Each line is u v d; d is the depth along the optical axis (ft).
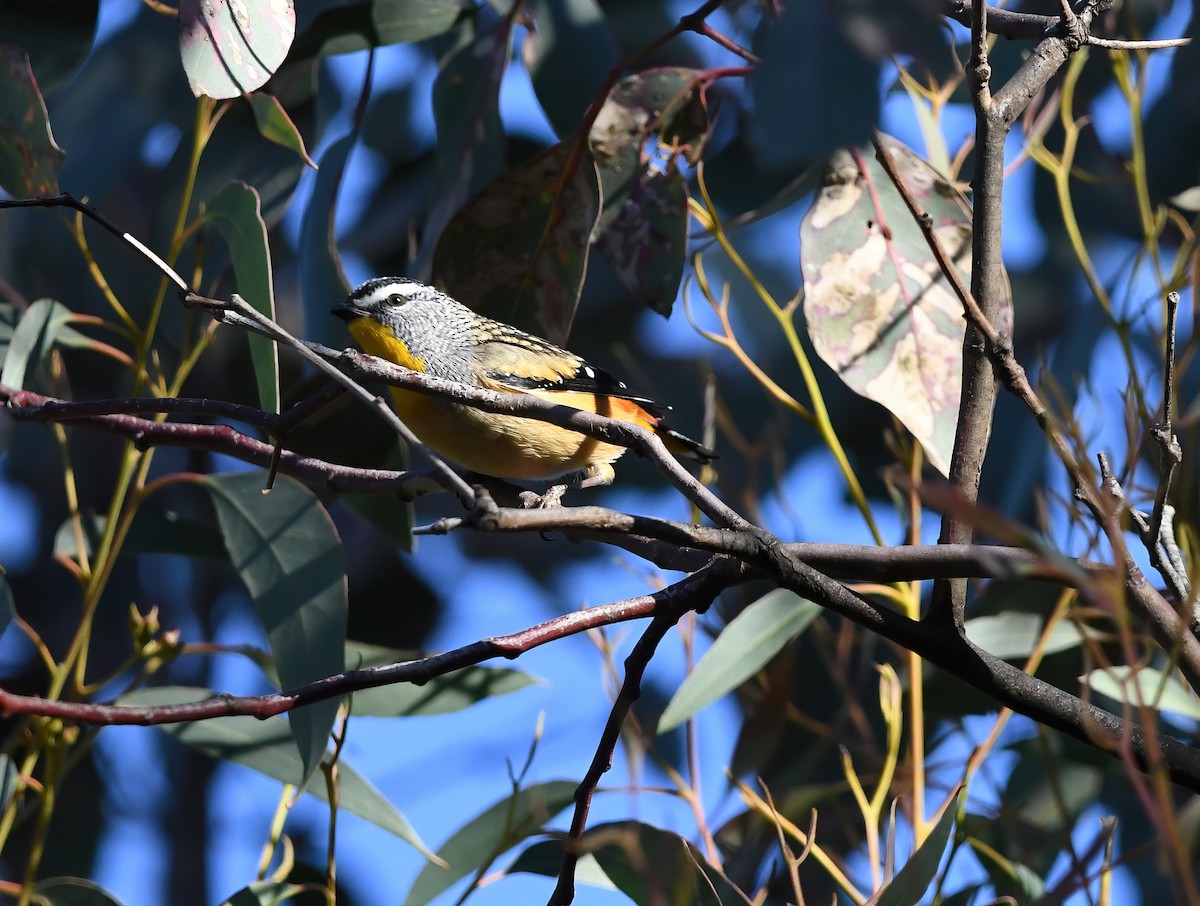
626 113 34.30
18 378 30.53
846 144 21.71
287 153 35.35
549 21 35.78
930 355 29.48
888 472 15.35
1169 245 38.45
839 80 21.81
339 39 34.22
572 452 34.76
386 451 34.42
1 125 30.14
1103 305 29.94
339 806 30.07
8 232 45.50
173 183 35.17
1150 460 28.73
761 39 23.76
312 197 34.53
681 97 34.17
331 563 30.22
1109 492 20.11
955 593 21.47
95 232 41.27
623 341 49.80
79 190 40.55
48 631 48.37
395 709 32.07
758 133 22.18
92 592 29.96
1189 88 35.99
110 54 39.40
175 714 18.42
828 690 37.14
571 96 35.42
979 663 21.38
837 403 45.06
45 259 45.09
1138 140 31.32
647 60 40.50
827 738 34.12
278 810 28.86
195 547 33.58
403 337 33.88
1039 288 43.60
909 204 21.97
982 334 21.31
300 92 35.70
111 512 30.63
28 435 50.11
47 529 49.73
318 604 29.96
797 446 44.60
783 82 22.08
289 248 47.70
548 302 34.17
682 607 21.44
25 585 49.01
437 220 37.04
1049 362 38.75
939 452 28.89
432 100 36.99
